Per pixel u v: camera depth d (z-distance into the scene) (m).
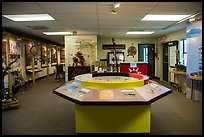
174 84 7.37
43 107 4.60
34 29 6.59
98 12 4.02
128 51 9.97
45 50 11.39
